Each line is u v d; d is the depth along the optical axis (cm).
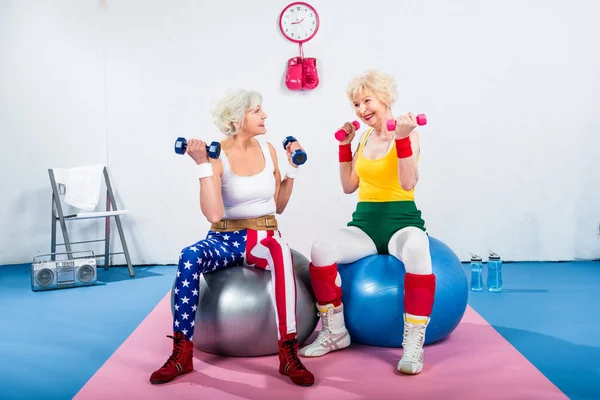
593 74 483
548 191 491
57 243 509
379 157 270
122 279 451
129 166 498
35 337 302
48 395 224
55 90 497
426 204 494
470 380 229
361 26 485
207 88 492
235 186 260
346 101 490
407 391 219
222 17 488
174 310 245
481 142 489
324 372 241
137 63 491
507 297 373
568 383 226
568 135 487
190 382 232
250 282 256
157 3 488
